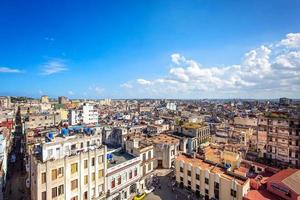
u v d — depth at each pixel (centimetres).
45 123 13550
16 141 11712
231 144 9119
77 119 15938
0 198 5403
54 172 4162
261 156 7962
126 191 5838
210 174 5594
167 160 8294
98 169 5009
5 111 15112
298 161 7075
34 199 4197
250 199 4441
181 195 6106
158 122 14775
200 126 10638
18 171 7756
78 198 4581
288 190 4334
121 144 7400
